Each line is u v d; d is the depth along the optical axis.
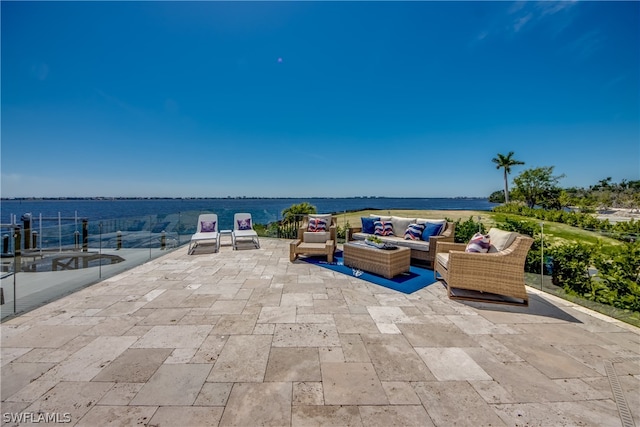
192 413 1.50
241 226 7.55
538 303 3.23
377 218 6.17
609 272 3.19
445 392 1.69
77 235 5.30
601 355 2.12
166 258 5.76
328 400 1.61
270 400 1.61
